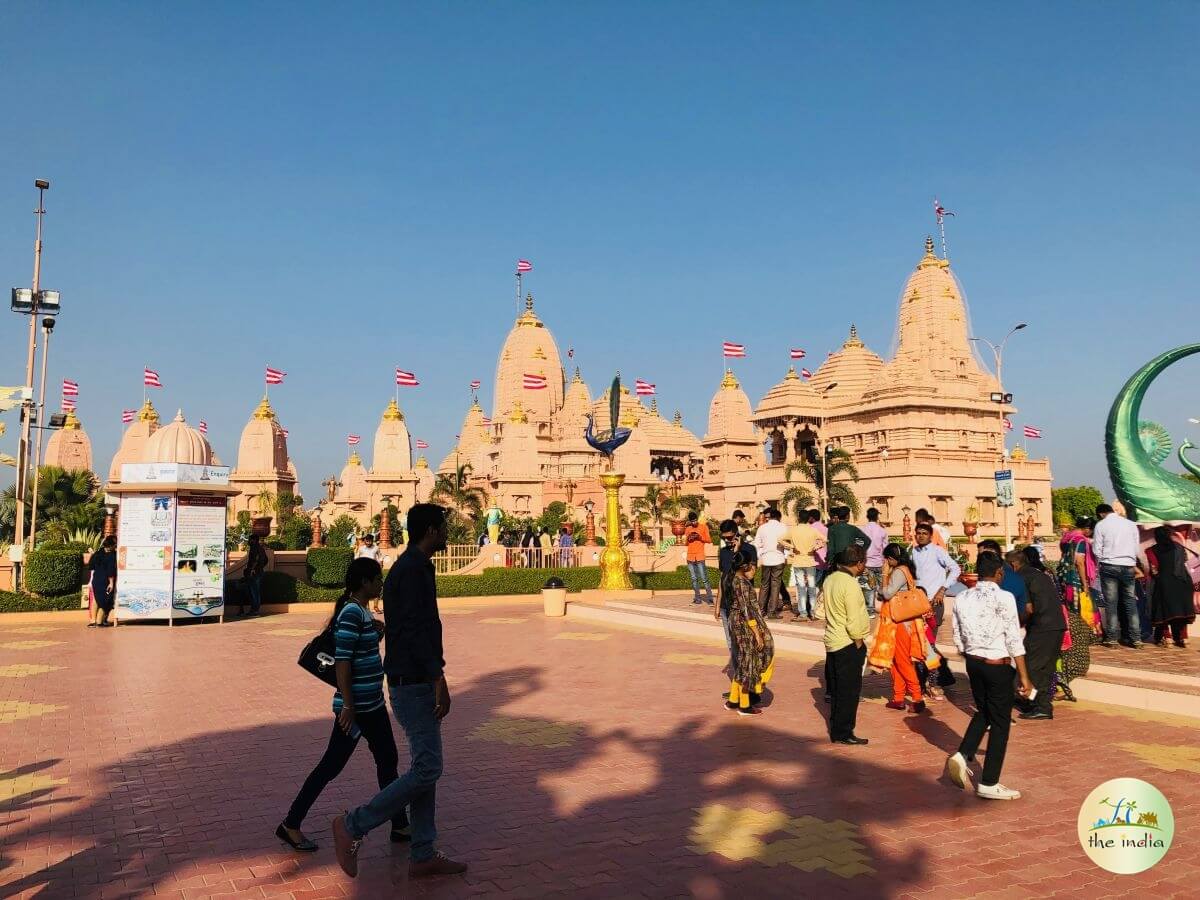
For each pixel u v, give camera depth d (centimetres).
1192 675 1378
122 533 2527
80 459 8438
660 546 4909
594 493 9994
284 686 1571
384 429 9331
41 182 3062
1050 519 7425
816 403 8319
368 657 792
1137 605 1664
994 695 887
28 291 2986
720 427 10806
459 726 1247
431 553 768
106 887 694
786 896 670
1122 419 2112
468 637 2256
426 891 686
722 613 1385
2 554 2997
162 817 864
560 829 820
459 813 868
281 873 725
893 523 6725
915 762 1037
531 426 9644
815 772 998
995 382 8412
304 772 1022
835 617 1131
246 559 3111
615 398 3322
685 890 682
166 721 1291
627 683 1567
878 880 698
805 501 5991
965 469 6869
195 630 2439
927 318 8538
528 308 12988
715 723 1248
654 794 924
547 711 1340
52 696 1477
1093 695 1344
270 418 9038
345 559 3222
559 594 2802
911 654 1299
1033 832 799
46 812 878
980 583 920
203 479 2575
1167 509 2016
